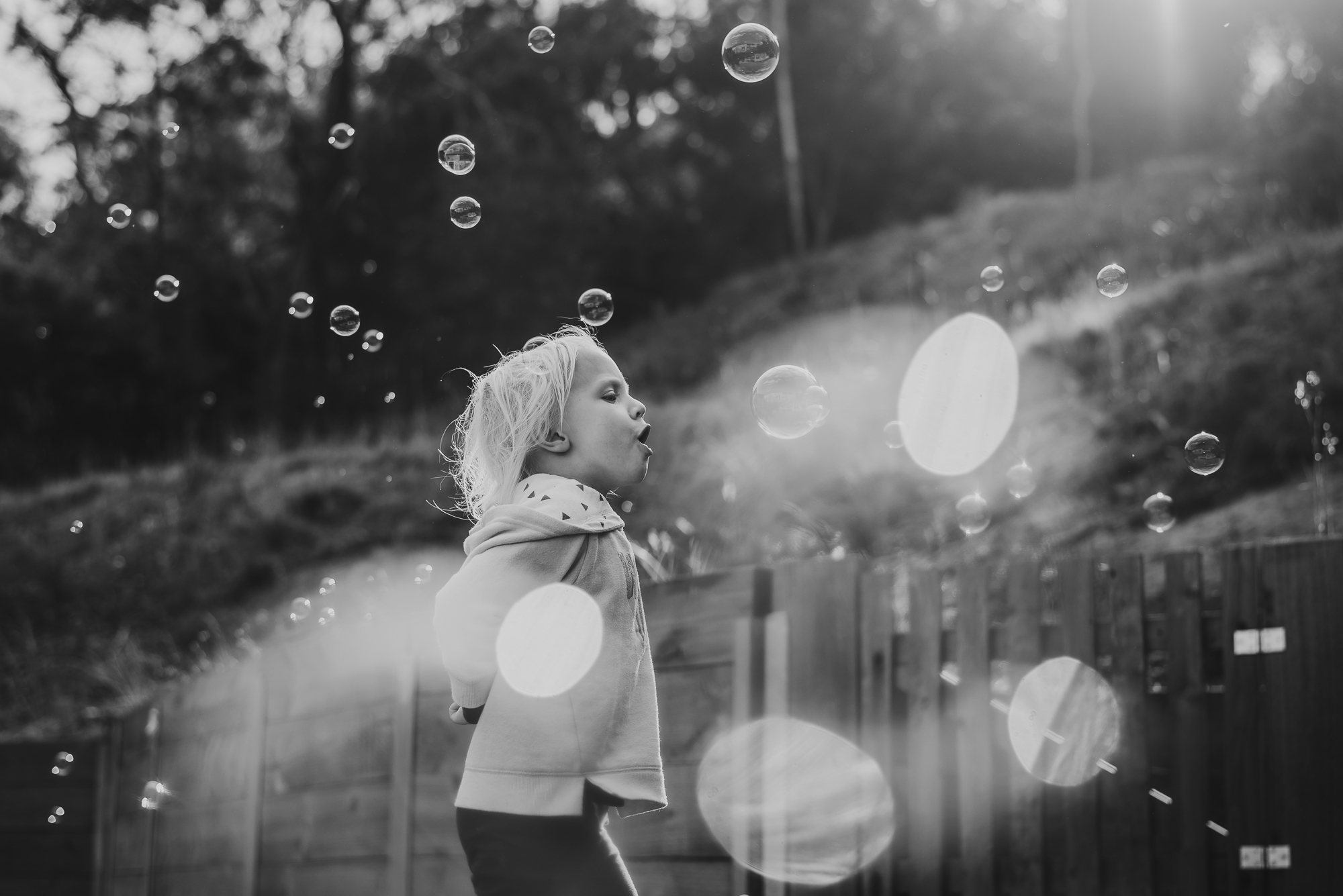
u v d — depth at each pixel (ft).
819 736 8.89
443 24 58.49
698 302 63.26
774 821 8.77
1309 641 8.09
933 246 46.52
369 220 55.98
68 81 51.13
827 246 66.08
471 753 5.81
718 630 9.37
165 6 50.34
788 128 62.39
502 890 5.57
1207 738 8.37
